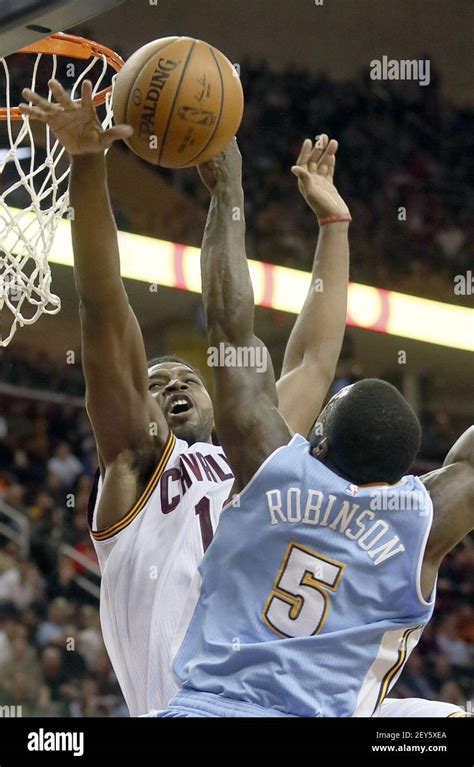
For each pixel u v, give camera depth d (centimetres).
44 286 358
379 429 219
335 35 1380
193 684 219
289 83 1340
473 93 1399
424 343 1253
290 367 306
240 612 219
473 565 1060
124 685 281
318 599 217
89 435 1097
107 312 251
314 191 306
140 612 274
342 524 219
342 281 306
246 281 236
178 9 1311
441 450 1238
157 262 991
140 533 278
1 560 898
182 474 287
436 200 1316
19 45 231
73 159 231
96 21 1275
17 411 1090
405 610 219
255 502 222
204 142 242
